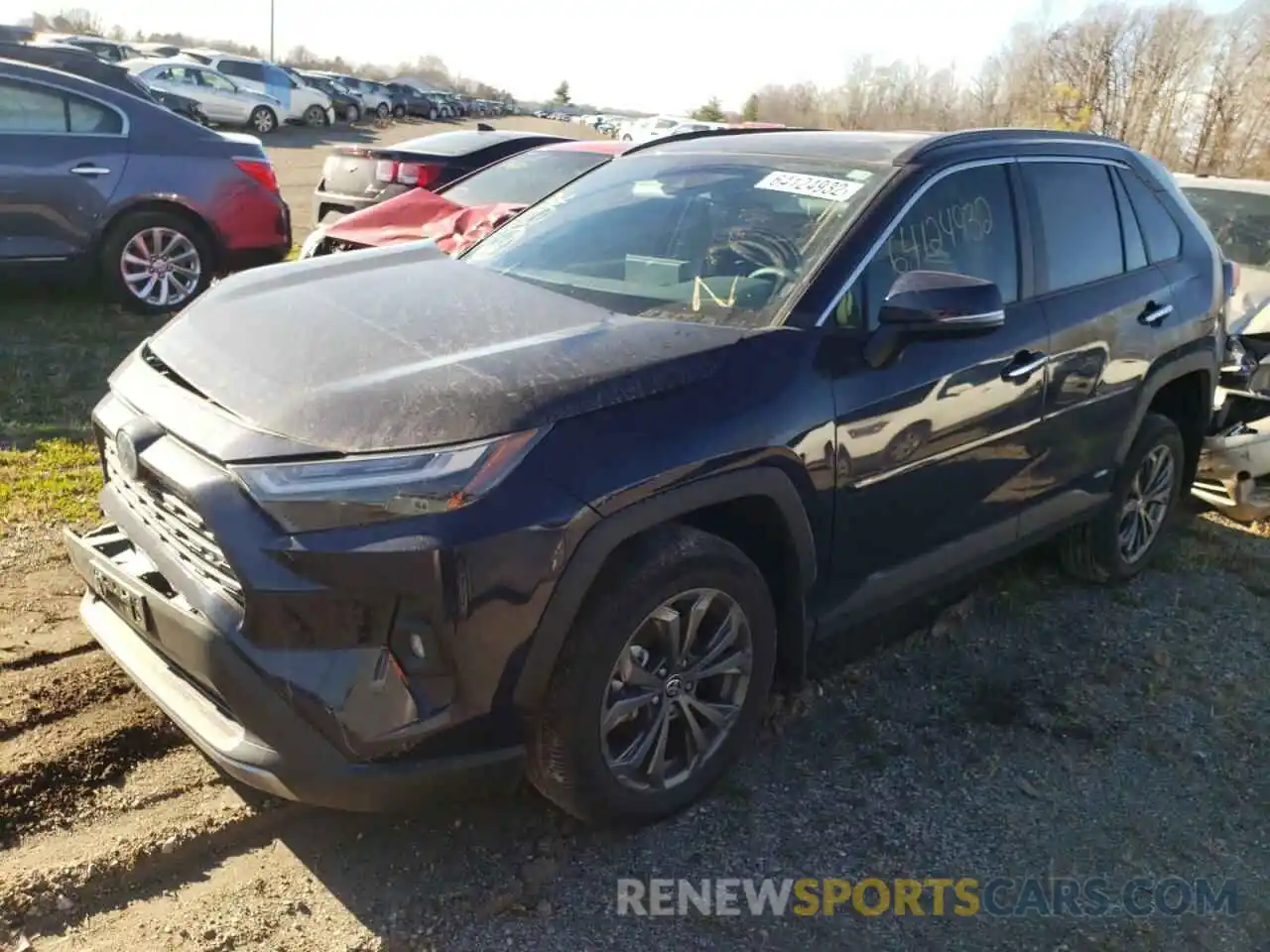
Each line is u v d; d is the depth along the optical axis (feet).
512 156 27.17
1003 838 10.27
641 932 8.80
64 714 10.76
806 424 9.93
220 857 9.27
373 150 29.55
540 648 8.45
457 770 8.45
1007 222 12.79
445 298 10.71
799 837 10.04
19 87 24.14
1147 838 10.43
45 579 13.39
